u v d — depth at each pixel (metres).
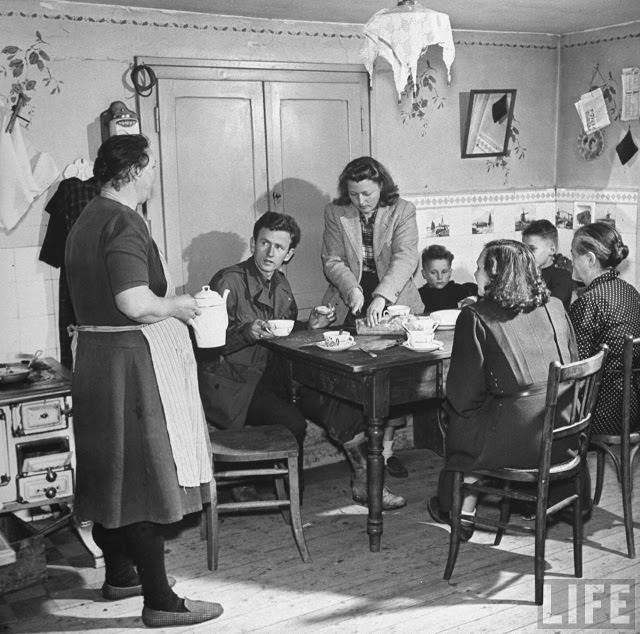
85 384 2.82
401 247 4.20
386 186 4.22
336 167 4.81
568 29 5.17
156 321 2.76
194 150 4.39
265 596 3.20
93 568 3.47
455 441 3.25
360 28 4.77
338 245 4.34
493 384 3.12
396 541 3.64
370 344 3.66
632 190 5.04
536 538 3.05
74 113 4.05
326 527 3.81
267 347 3.82
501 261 3.11
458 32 5.07
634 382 3.55
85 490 2.88
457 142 5.18
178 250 4.43
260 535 3.74
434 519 3.83
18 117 3.93
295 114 4.64
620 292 3.56
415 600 3.13
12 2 3.87
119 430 2.77
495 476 3.13
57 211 3.99
